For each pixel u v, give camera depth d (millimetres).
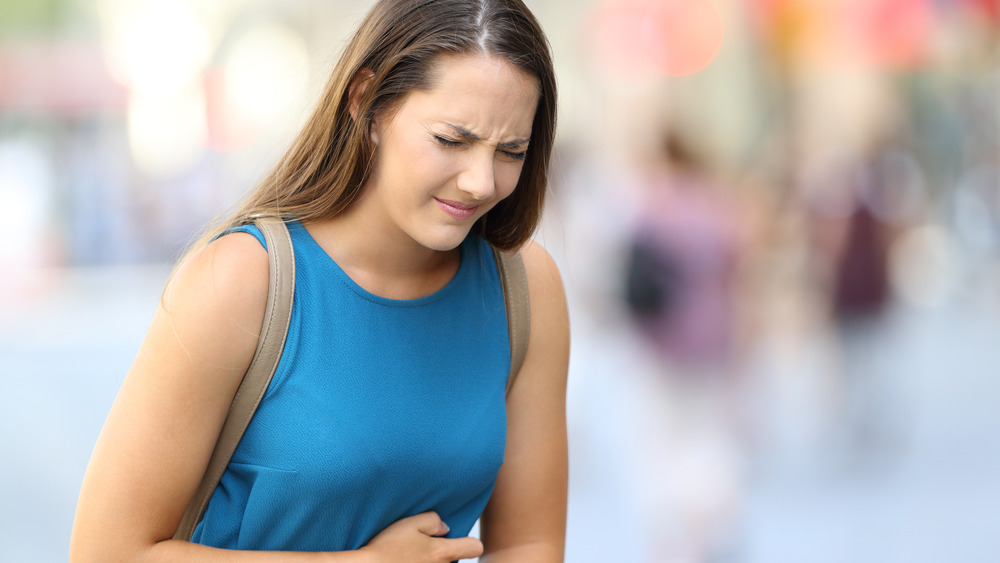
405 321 4922
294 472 4660
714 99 46969
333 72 4727
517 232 5125
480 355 5148
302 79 5820
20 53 58250
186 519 4848
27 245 57438
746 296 13984
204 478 4801
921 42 32625
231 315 4566
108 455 4574
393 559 4801
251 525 4777
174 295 4625
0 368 29734
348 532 4855
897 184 19797
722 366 13109
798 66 46781
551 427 5504
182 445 4574
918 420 21906
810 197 20422
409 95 4453
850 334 19438
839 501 16391
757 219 20609
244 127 57469
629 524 15055
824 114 48469
